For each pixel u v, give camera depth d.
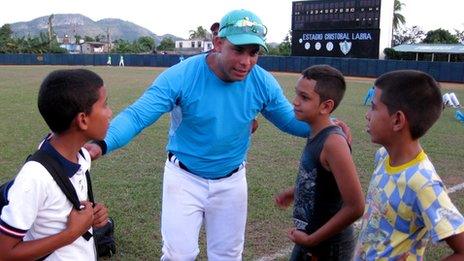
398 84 1.91
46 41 58.59
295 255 2.57
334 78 2.34
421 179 1.82
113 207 4.80
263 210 4.82
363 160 7.09
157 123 10.30
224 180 2.81
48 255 1.85
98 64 48.41
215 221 2.89
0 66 44.50
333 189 2.36
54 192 1.78
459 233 1.69
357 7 32.06
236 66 2.47
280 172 6.32
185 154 2.74
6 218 1.69
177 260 2.78
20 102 13.92
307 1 34.84
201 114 2.63
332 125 2.38
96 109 1.86
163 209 2.84
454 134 9.72
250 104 2.75
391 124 1.92
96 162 6.68
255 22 2.42
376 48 31.77
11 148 7.45
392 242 1.95
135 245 3.95
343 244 2.47
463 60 39.16
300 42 36.00
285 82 24.78
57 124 1.82
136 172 6.21
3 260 1.72
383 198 1.97
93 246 2.08
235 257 3.01
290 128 3.00
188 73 2.61
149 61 46.12
